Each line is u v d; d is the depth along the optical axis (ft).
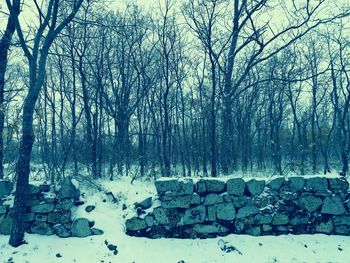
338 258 24.25
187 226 27.09
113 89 53.62
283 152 78.07
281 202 28.09
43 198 27.37
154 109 63.72
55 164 45.16
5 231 26.94
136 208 27.76
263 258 24.13
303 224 27.76
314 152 56.90
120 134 51.52
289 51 63.98
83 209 27.94
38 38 27.43
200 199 27.55
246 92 72.28
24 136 26.09
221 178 28.40
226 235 27.07
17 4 29.91
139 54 59.11
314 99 64.54
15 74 58.65
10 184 28.63
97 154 51.24
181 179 27.91
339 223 27.89
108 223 27.12
